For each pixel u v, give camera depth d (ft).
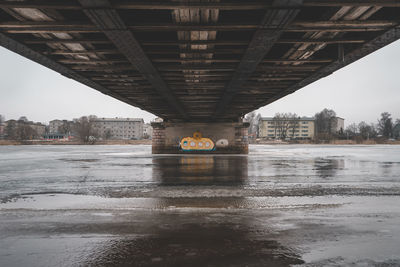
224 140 110.83
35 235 16.49
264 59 38.27
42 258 13.39
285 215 20.70
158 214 20.95
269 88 55.16
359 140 367.45
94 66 40.73
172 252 14.02
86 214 21.04
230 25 25.76
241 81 46.37
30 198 26.91
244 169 53.26
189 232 16.93
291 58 38.11
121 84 52.70
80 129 353.72
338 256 13.51
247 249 14.38
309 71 43.52
